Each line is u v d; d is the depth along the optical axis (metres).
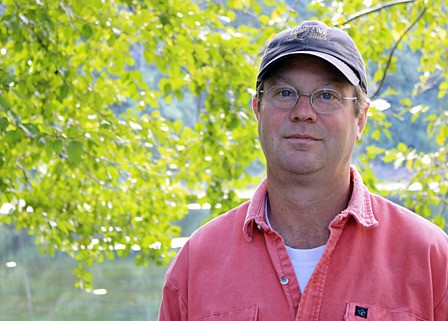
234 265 2.34
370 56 7.47
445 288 2.23
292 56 2.23
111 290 14.77
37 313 13.28
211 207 6.58
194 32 6.30
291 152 2.23
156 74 12.26
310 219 2.30
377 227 2.30
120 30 6.01
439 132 7.48
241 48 6.43
